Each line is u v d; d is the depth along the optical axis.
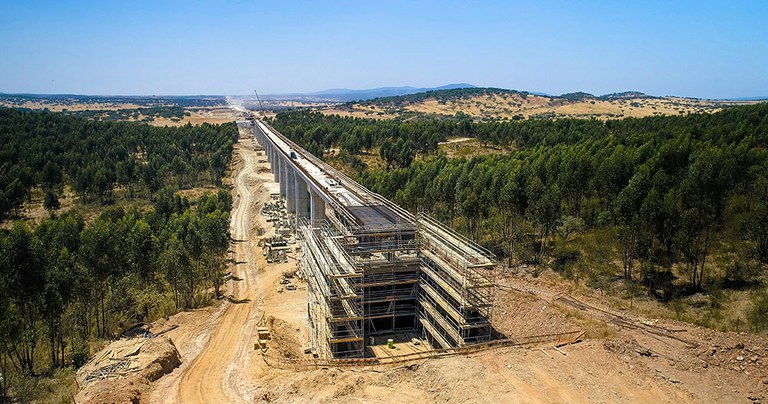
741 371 41.12
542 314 59.06
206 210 128.12
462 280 56.06
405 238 66.56
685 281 61.16
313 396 40.84
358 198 85.88
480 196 84.00
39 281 57.31
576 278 67.81
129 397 41.22
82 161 171.88
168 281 75.12
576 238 79.44
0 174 138.12
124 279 69.62
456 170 105.56
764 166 73.19
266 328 59.28
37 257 58.06
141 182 166.50
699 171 67.44
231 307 72.81
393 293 64.88
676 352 45.06
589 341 47.25
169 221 106.75
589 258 72.19
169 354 51.41
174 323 65.31
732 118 127.69
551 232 82.38
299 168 120.06
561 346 46.66
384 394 40.56
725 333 47.69
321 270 61.19
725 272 60.50
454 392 39.53
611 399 38.16
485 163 114.50
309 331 64.56
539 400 38.06
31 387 45.06
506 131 173.75
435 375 41.97
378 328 66.44
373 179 129.38
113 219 114.25
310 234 74.62
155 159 176.75
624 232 64.00
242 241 113.75
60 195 152.12
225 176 193.75
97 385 44.19
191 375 48.53
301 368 50.22
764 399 37.44
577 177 86.69
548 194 77.19
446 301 58.56
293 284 82.50
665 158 80.56
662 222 62.62
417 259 65.69
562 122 173.88
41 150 170.75
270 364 51.03
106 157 171.25
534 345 48.75
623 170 81.44
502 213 88.62
